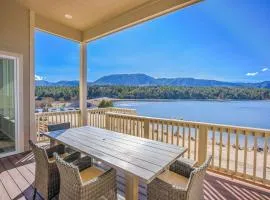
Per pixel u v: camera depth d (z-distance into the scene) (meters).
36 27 4.74
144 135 4.20
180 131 4.00
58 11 4.60
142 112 13.84
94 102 11.84
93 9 4.45
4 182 2.87
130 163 1.83
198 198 1.80
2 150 4.16
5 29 4.09
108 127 5.19
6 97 4.22
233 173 3.06
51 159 2.57
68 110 5.74
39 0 4.12
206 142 3.29
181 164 2.16
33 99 4.61
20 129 4.35
